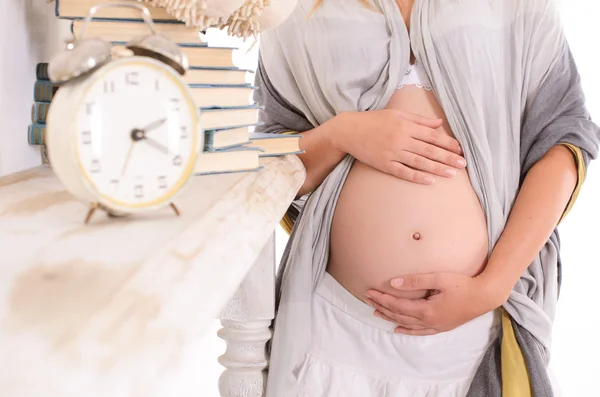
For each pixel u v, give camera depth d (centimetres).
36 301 39
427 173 140
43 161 101
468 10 143
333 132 144
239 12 91
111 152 56
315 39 150
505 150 142
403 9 151
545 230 138
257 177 91
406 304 136
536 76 146
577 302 266
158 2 82
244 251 61
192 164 60
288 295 143
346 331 144
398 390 140
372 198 142
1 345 34
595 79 261
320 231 148
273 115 161
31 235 53
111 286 42
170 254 49
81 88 54
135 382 34
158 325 40
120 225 57
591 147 144
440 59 143
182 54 61
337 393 141
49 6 101
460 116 141
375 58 147
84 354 34
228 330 134
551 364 259
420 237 138
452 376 140
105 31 85
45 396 30
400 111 142
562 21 147
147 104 57
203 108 85
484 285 134
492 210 140
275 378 140
